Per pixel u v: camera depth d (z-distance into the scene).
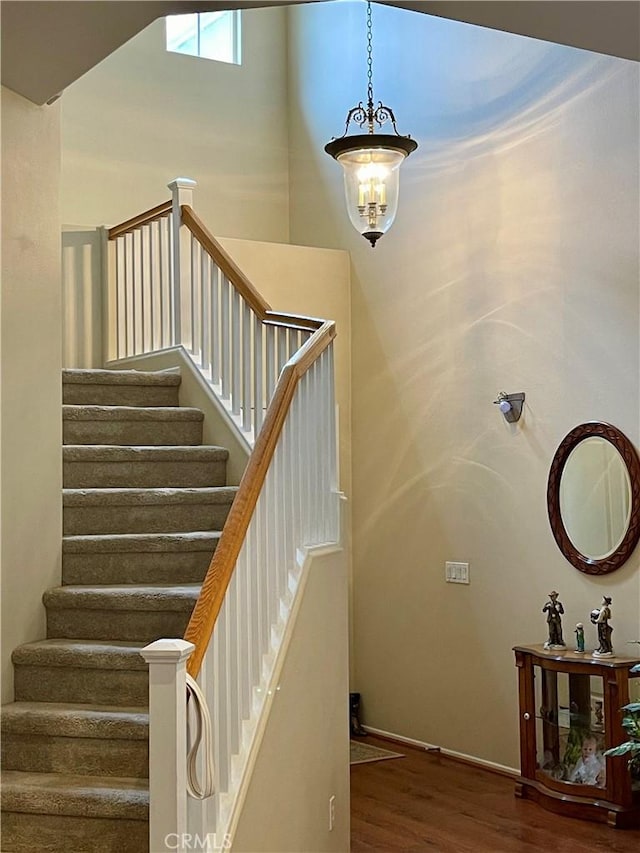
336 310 6.86
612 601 5.05
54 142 4.24
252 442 4.86
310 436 4.10
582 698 5.00
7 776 3.54
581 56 5.26
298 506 3.93
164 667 2.67
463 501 5.98
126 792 3.32
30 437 4.08
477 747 5.86
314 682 3.91
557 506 5.32
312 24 7.52
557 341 5.38
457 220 6.07
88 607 4.02
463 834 4.69
